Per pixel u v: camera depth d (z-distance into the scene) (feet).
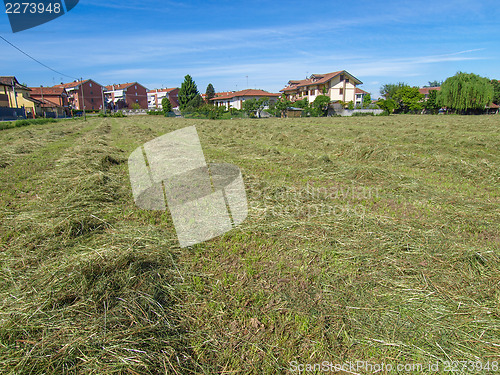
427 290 10.21
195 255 12.53
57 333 7.98
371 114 149.69
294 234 14.21
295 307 9.53
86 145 36.32
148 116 176.76
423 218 15.93
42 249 12.61
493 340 8.18
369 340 8.36
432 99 154.51
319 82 170.50
